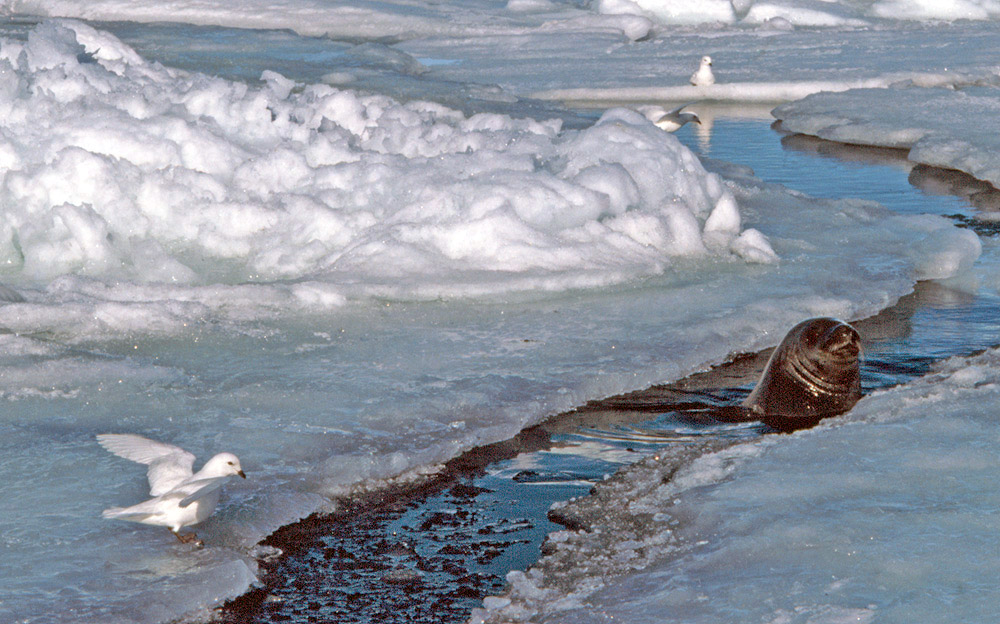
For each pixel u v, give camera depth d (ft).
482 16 141.59
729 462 28.12
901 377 35.55
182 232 47.11
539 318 39.81
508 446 30.66
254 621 22.29
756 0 142.10
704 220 52.03
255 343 36.83
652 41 123.95
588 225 46.98
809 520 23.79
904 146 75.51
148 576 23.18
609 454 30.32
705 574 22.29
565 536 25.29
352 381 33.88
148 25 131.34
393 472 28.81
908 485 25.35
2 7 147.64
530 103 87.81
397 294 41.27
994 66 99.55
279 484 27.53
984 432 28.30
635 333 38.40
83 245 44.50
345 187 49.57
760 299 41.83
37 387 32.65
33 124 51.44
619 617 21.01
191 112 56.44
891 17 140.87
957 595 20.11
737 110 92.63
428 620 22.39
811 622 19.61
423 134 57.47
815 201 57.72
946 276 46.70
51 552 23.95
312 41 120.78
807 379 32.99
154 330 37.58
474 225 45.19
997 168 64.69
